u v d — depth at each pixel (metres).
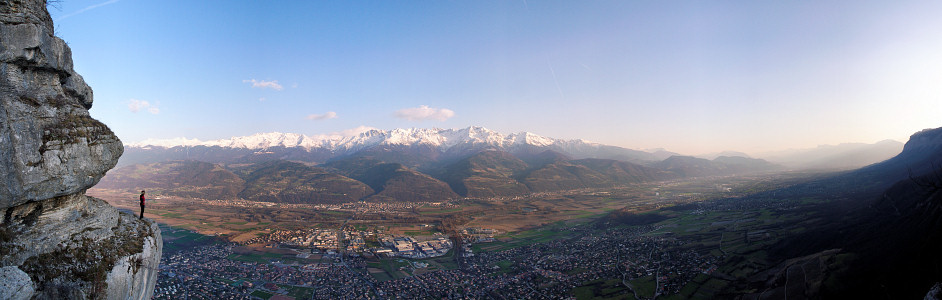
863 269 65.00
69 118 24.48
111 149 27.44
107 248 25.17
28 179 21.33
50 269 21.69
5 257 20.31
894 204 100.88
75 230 24.19
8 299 19.08
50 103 23.80
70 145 23.72
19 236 21.34
